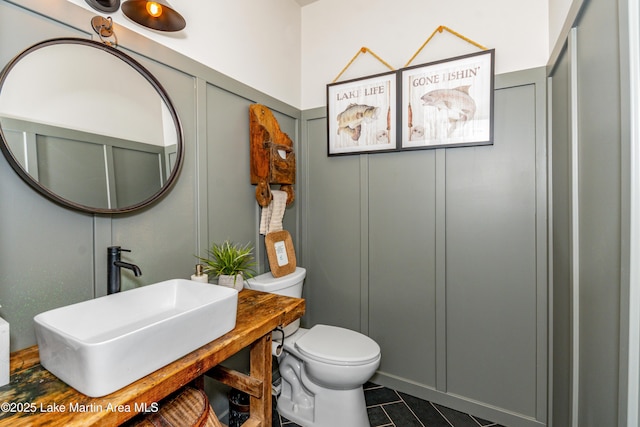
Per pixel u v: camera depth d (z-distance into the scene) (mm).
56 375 763
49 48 976
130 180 1193
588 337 1031
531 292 1673
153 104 1279
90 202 1074
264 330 1117
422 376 1956
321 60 2266
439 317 1895
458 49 1816
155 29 1287
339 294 2232
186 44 1440
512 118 1695
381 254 2080
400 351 2025
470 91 1755
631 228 706
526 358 1689
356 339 1741
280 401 1861
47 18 973
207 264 1537
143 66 1238
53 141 981
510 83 1682
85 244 1081
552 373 1590
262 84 1930
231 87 1683
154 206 1307
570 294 1222
